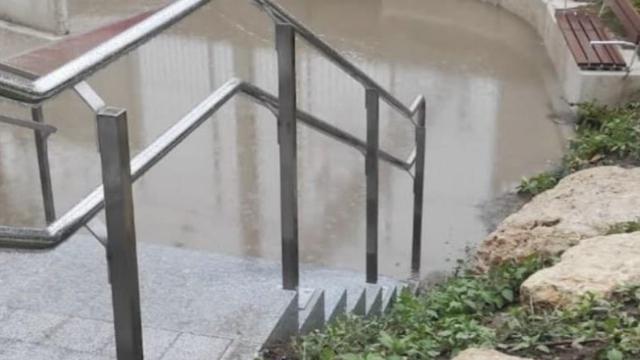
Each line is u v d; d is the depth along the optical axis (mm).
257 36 7680
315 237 4488
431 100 6484
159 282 2701
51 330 2434
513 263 3424
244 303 2598
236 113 5961
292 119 2678
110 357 2312
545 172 5273
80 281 2693
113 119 1677
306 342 2475
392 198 4941
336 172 5211
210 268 2818
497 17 8656
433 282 4051
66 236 1715
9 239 1665
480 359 2303
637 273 2812
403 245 4473
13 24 7031
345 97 6363
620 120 5613
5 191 4648
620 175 4355
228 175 5109
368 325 2789
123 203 1727
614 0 6922
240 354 2348
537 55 7500
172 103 6086
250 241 4375
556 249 3516
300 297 2777
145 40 1910
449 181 5191
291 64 2643
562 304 2732
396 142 5609
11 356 2312
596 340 2441
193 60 7012
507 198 4996
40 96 1579
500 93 6633
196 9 2172
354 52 7617
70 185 4746
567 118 6105
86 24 7559
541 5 7957
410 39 7980
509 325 2611
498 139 5785
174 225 4527
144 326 2449
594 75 5992
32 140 5250
